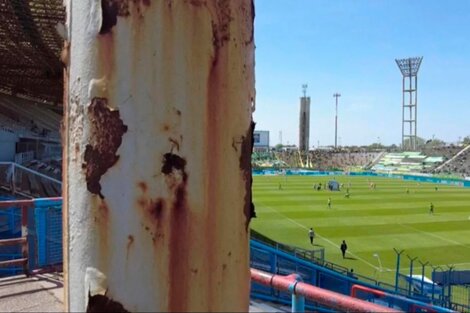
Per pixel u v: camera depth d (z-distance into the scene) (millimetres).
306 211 35531
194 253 1380
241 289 1511
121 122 1355
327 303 1991
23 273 4629
